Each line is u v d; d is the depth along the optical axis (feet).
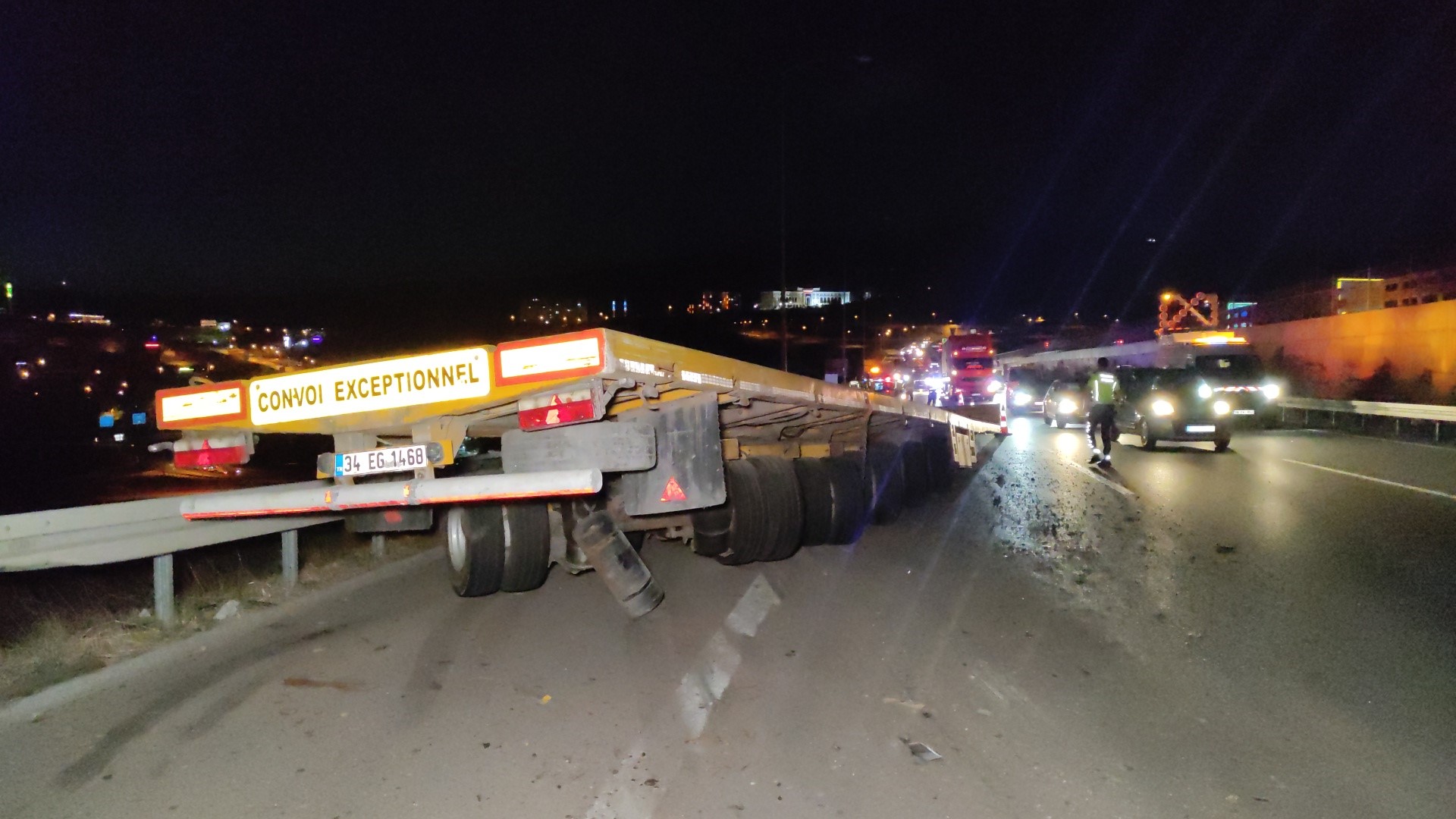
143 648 21.15
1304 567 28.71
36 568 19.60
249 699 17.89
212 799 13.76
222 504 19.36
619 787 14.25
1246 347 91.61
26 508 53.11
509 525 22.81
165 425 20.98
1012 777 14.69
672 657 20.48
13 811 13.32
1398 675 19.27
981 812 13.53
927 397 112.88
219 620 23.70
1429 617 23.34
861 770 14.87
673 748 15.69
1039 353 139.95
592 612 24.18
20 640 21.03
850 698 18.07
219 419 20.17
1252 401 86.38
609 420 18.83
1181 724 16.79
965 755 15.47
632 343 16.40
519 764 15.06
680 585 27.07
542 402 16.51
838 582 27.43
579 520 22.38
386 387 18.08
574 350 15.87
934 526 36.88
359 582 28.40
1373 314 99.81
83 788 14.08
